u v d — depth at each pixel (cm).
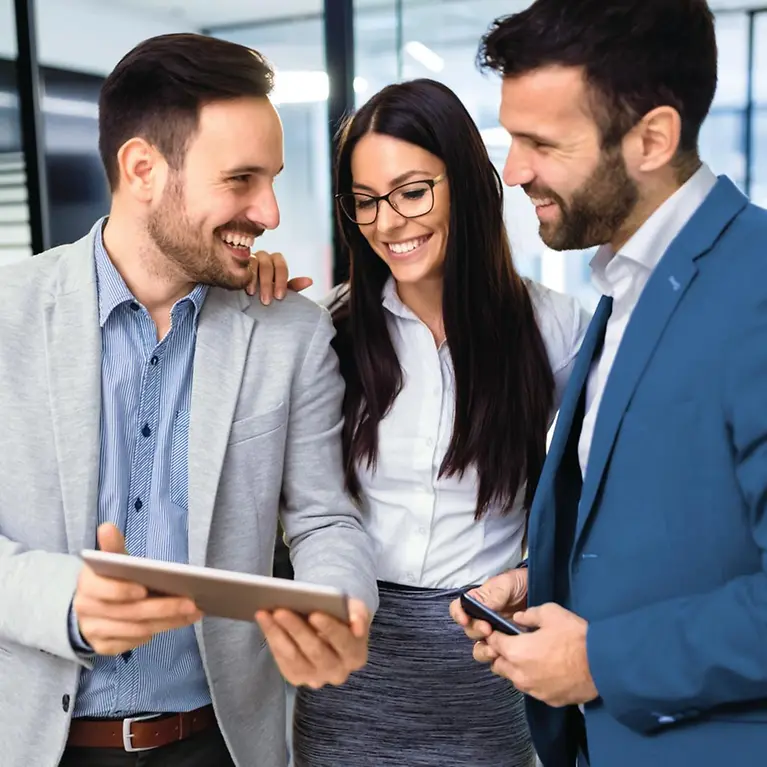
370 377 148
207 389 120
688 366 92
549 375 150
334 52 258
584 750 121
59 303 117
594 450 99
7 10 321
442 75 267
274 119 116
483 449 144
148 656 118
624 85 93
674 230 100
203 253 115
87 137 337
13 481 112
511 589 128
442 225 141
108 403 118
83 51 329
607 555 98
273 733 129
